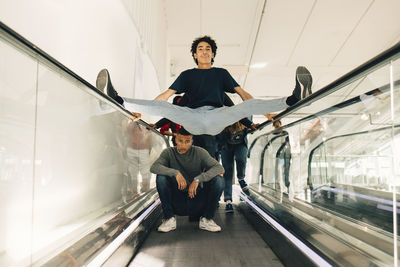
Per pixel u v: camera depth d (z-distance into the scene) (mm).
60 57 2049
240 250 2209
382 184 2518
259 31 6980
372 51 7820
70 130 1812
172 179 2809
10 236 1210
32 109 1420
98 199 2199
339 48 7727
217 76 2588
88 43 2486
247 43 7531
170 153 2887
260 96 11211
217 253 2145
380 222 2197
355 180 2977
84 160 1994
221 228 2840
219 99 2531
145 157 3406
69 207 1783
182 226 2902
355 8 6137
